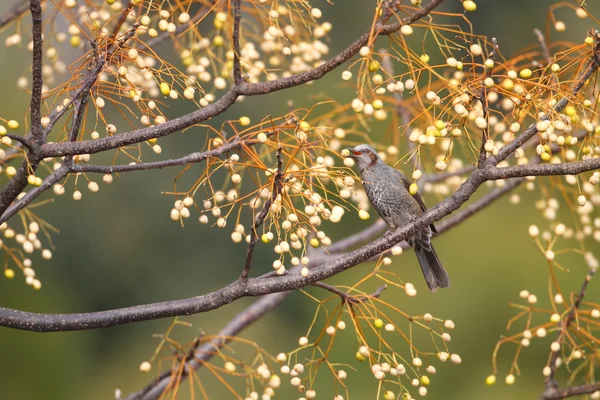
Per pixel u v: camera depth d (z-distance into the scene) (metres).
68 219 18.36
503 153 7.17
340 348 17.72
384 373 7.09
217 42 7.41
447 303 17.89
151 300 18.66
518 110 7.34
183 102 17.47
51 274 18.14
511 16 19.64
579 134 9.16
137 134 7.07
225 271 19.08
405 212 10.69
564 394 8.77
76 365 17.59
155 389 9.46
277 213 6.96
